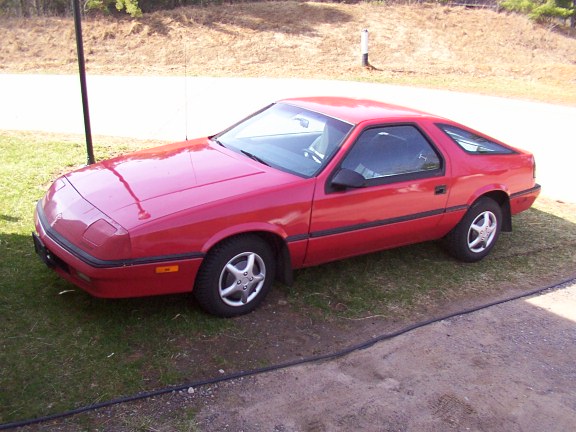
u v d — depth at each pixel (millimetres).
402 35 22266
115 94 13328
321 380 3734
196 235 3885
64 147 8305
